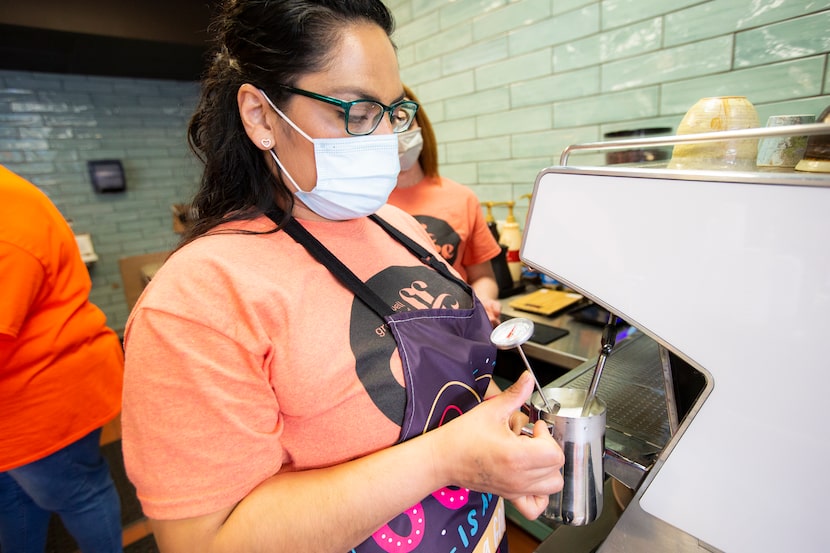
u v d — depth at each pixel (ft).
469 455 1.44
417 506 1.73
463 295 2.23
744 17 3.73
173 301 1.38
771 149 1.91
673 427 1.72
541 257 1.69
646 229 1.42
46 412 3.49
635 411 2.23
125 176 11.60
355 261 1.90
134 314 1.42
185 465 1.31
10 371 3.28
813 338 1.19
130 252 12.03
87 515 3.94
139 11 7.84
